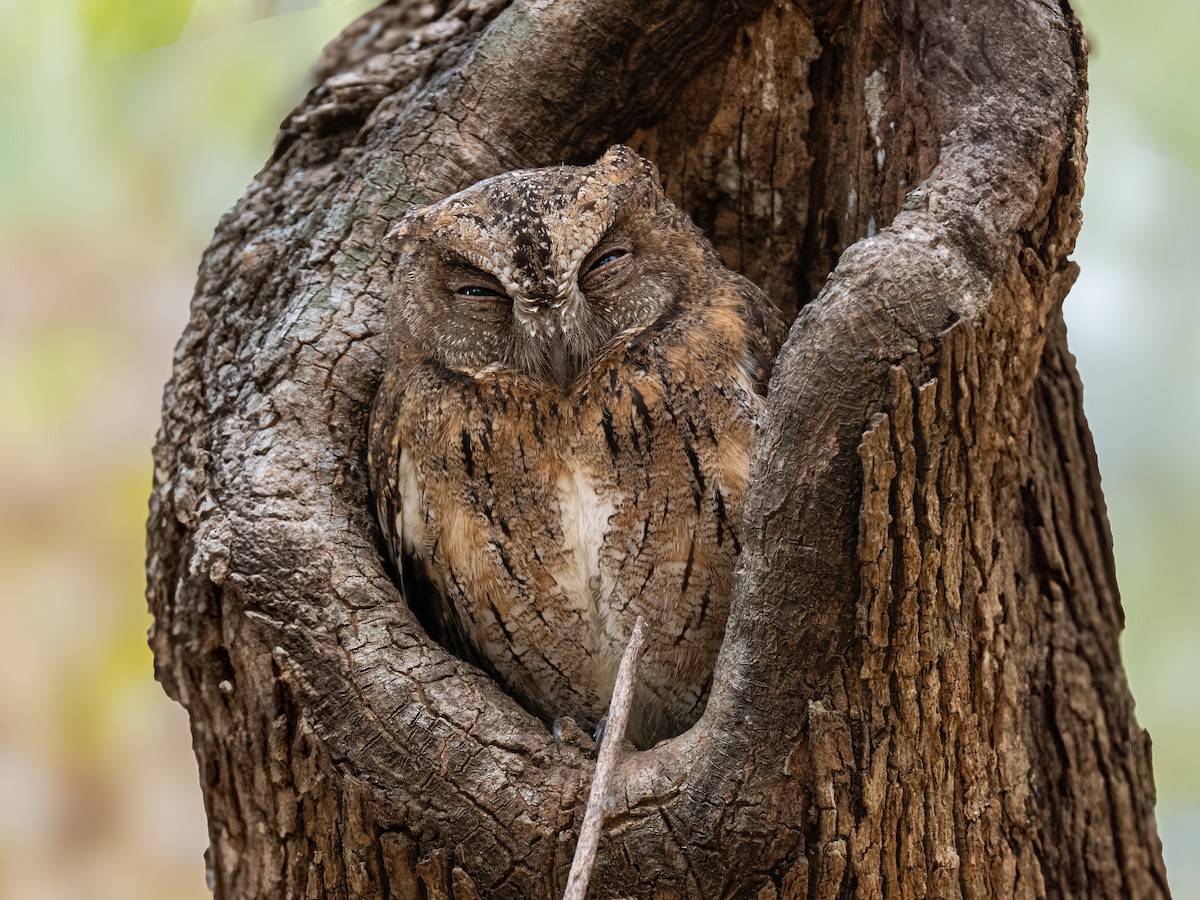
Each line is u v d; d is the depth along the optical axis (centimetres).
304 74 1038
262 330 787
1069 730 755
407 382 738
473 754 638
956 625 627
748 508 613
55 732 1130
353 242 805
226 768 682
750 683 612
